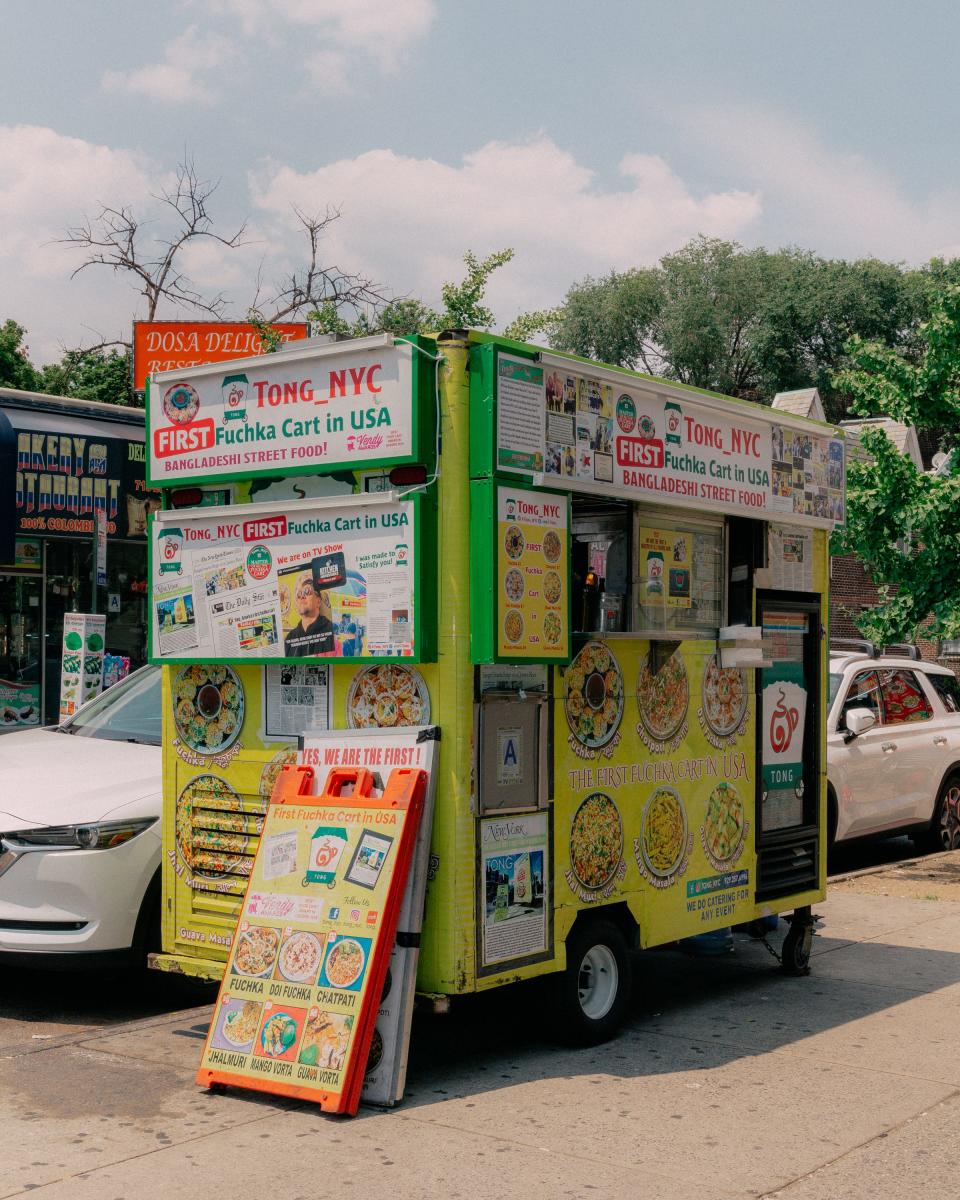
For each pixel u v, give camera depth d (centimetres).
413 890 521
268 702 592
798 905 747
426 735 530
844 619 3142
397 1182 444
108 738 807
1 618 1764
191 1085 543
